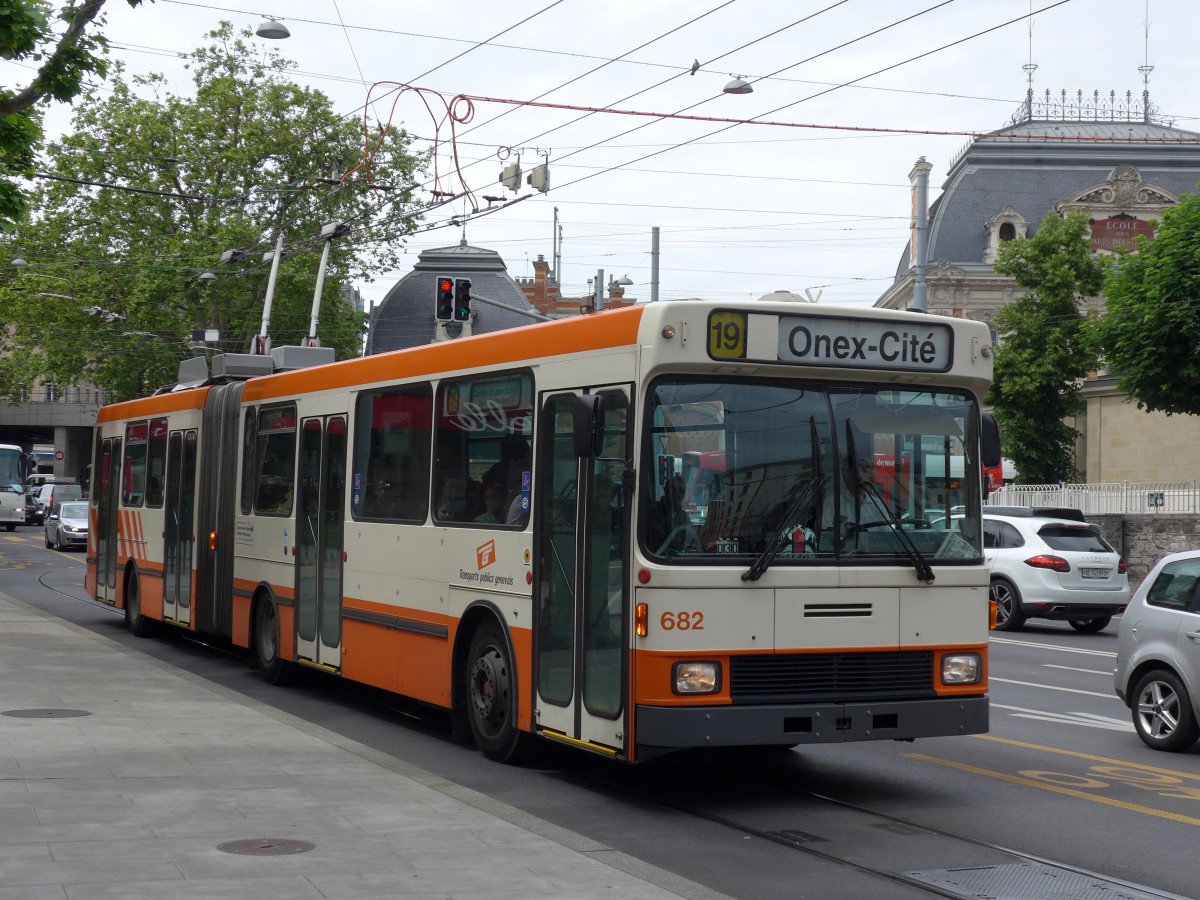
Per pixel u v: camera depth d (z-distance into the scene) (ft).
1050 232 143.84
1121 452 147.23
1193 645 36.42
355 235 156.87
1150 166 210.79
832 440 29.86
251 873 21.65
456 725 36.37
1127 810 29.66
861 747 37.81
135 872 21.58
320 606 44.57
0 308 169.07
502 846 23.71
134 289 160.97
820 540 29.43
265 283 159.84
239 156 155.53
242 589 51.49
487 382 35.01
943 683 30.27
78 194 162.91
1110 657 61.00
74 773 29.76
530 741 34.04
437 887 21.02
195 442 56.85
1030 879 23.84
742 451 29.17
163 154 159.53
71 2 50.67
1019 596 73.10
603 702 29.35
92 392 318.45
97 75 52.06
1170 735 36.94
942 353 30.99
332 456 44.16
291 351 54.90
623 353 29.27
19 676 46.24
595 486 29.99
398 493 39.52
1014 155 213.46
